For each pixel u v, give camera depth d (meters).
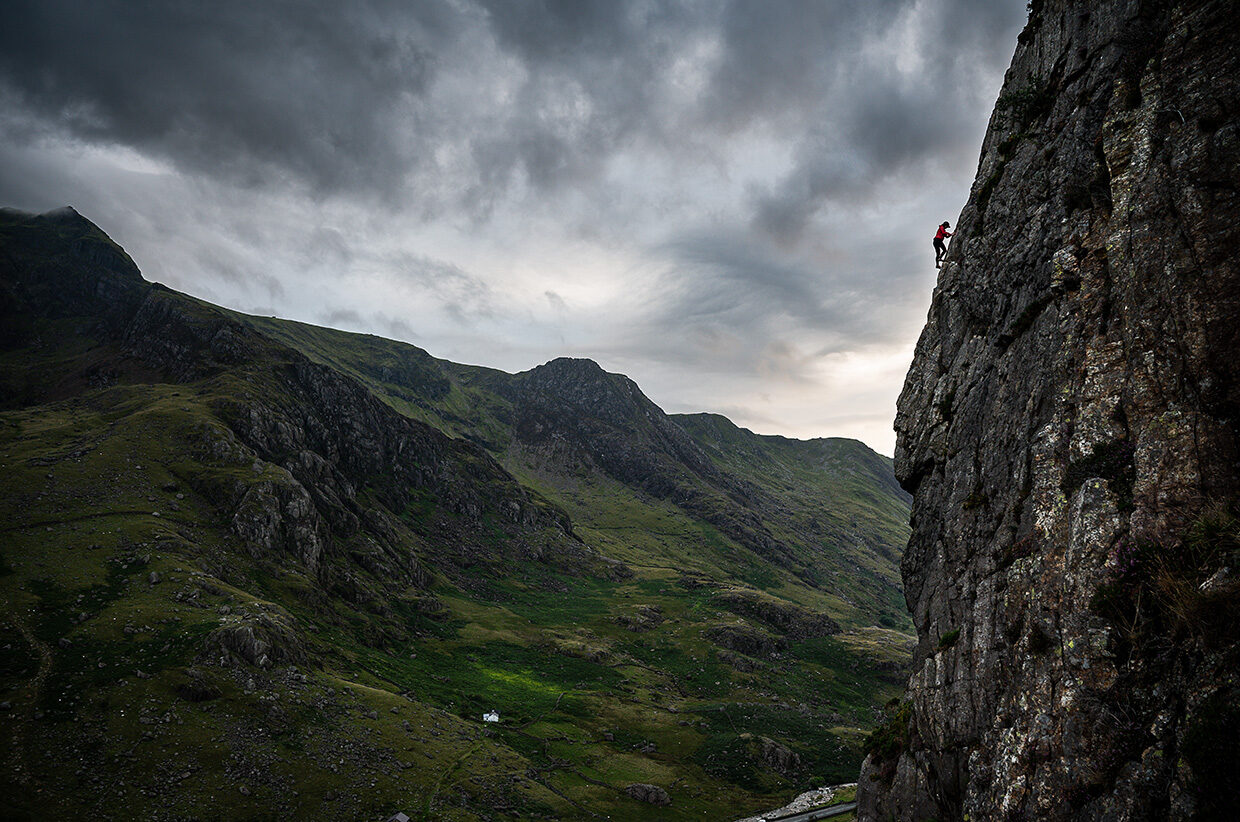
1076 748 15.03
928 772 27.17
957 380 33.84
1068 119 27.58
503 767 109.81
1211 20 18.03
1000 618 23.64
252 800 79.44
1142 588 14.63
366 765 94.19
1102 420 17.88
